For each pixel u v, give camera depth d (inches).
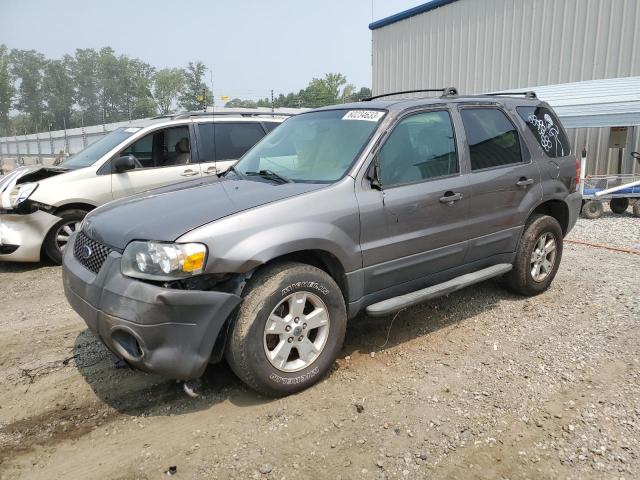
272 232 126.6
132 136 286.2
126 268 120.1
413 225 154.3
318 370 137.0
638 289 211.5
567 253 281.9
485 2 647.8
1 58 3304.6
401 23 766.5
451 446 114.0
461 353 158.4
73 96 3454.7
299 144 168.1
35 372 151.0
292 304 131.1
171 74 3238.2
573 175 212.5
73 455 113.7
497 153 183.2
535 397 132.5
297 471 106.8
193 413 128.2
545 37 595.2
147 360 117.0
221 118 315.9
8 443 118.1
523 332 172.9
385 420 123.6
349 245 139.9
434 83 729.0
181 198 142.9
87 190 269.7
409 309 194.5
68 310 204.2
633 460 108.3
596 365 148.6
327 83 3277.6
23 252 259.0
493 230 179.5
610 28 543.2
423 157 161.0
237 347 123.7
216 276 122.7
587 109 413.7
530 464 108.0
